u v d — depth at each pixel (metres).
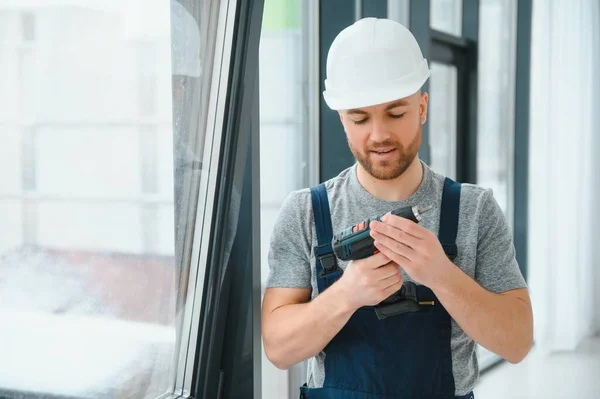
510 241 1.47
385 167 1.39
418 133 1.42
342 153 2.49
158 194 1.47
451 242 1.43
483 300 1.32
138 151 1.40
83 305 1.33
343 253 1.34
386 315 1.39
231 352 1.73
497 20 4.21
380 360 1.42
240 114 1.57
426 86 2.79
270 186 2.27
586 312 4.78
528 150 4.42
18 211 1.17
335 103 1.40
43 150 1.19
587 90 4.57
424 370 1.41
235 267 1.69
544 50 4.06
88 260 1.32
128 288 1.43
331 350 1.46
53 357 1.28
